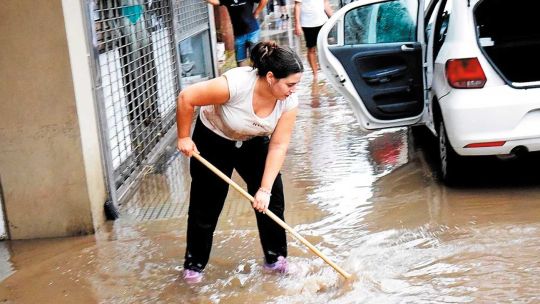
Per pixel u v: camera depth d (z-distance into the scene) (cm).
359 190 647
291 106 454
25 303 471
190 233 481
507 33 671
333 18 705
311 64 1223
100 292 481
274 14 2570
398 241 528
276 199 480
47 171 573
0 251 565
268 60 427
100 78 609
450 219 560
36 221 582
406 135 822
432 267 481
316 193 647
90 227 584
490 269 470
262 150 471
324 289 464
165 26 923
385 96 700
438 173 675
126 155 699
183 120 447
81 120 570
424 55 694
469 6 594
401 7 771
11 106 562
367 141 810
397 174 684
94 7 632
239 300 456
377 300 442
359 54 692
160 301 462
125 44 728
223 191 477
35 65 555
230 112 444
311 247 465
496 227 536
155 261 525
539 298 429
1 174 575
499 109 577
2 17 548
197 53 1206
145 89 800
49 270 521
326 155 767
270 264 493
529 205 574
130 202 659
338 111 970
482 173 662
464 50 584
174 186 698
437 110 643
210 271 503
